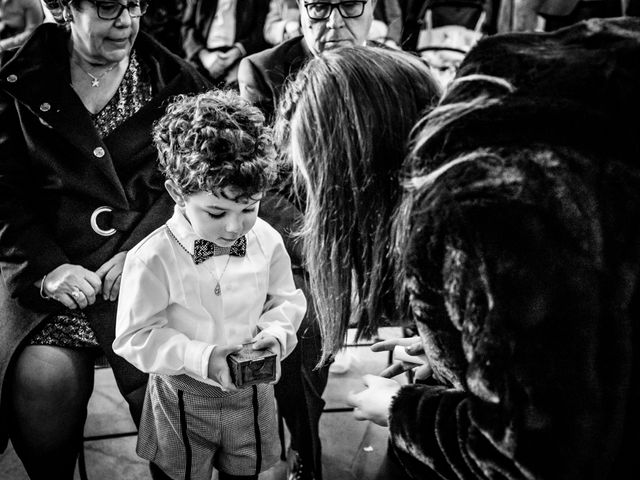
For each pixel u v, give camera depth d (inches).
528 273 35.1
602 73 38.2
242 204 52.8
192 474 61.9
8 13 101.9
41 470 71.7
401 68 46.4
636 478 38.5
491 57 40.4
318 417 74.6
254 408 61.9
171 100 76.1
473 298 36.4
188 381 58.8
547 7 117.1
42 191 74.4
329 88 45.4
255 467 63.8
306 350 72.7
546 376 35.2
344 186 46.6
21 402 69.8
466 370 39.0
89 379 73.4
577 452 35.7
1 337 71.2
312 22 79.6
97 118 76.3
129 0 69.7
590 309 35.4
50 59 72.3
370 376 57.8
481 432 37.6
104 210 74.2
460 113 39.0
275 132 56.4
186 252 57.0
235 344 57.2
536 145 36.8
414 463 45.1
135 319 55.9
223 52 116.3
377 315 49.7
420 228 38.8
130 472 81.4
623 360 36.1
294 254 74.2
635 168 37.1
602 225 36.1
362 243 47.8
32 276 70.9
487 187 36.5
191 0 116.8
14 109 72.6
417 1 116.5
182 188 52.7
